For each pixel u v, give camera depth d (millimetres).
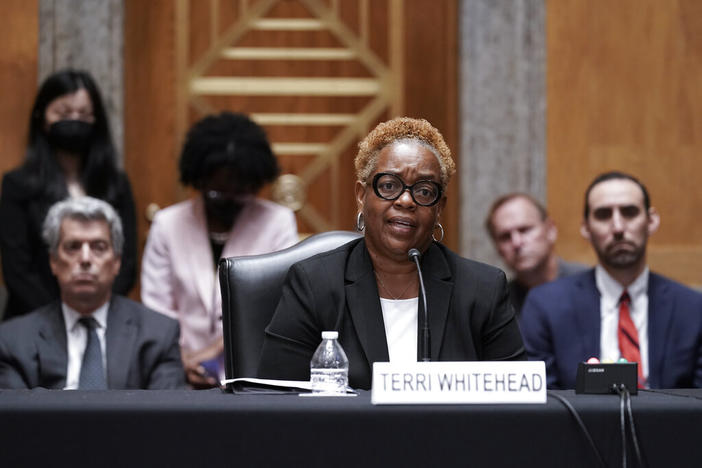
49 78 6699
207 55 9094
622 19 8906
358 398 2840
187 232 6699
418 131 3744
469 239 8789
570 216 8820
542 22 8859
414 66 9156
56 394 2953
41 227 6484
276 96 9148
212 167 6602
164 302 6645
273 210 6801
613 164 8867
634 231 5637
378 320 3643
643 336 5629
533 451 2611
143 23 8992
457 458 2598
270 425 2570
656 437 2635
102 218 5344
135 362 5238
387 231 3650
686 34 8914
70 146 6648
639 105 8898
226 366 3986
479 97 8859
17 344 5203
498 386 2723
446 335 3674
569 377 5602
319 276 3738
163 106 9008
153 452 2559
